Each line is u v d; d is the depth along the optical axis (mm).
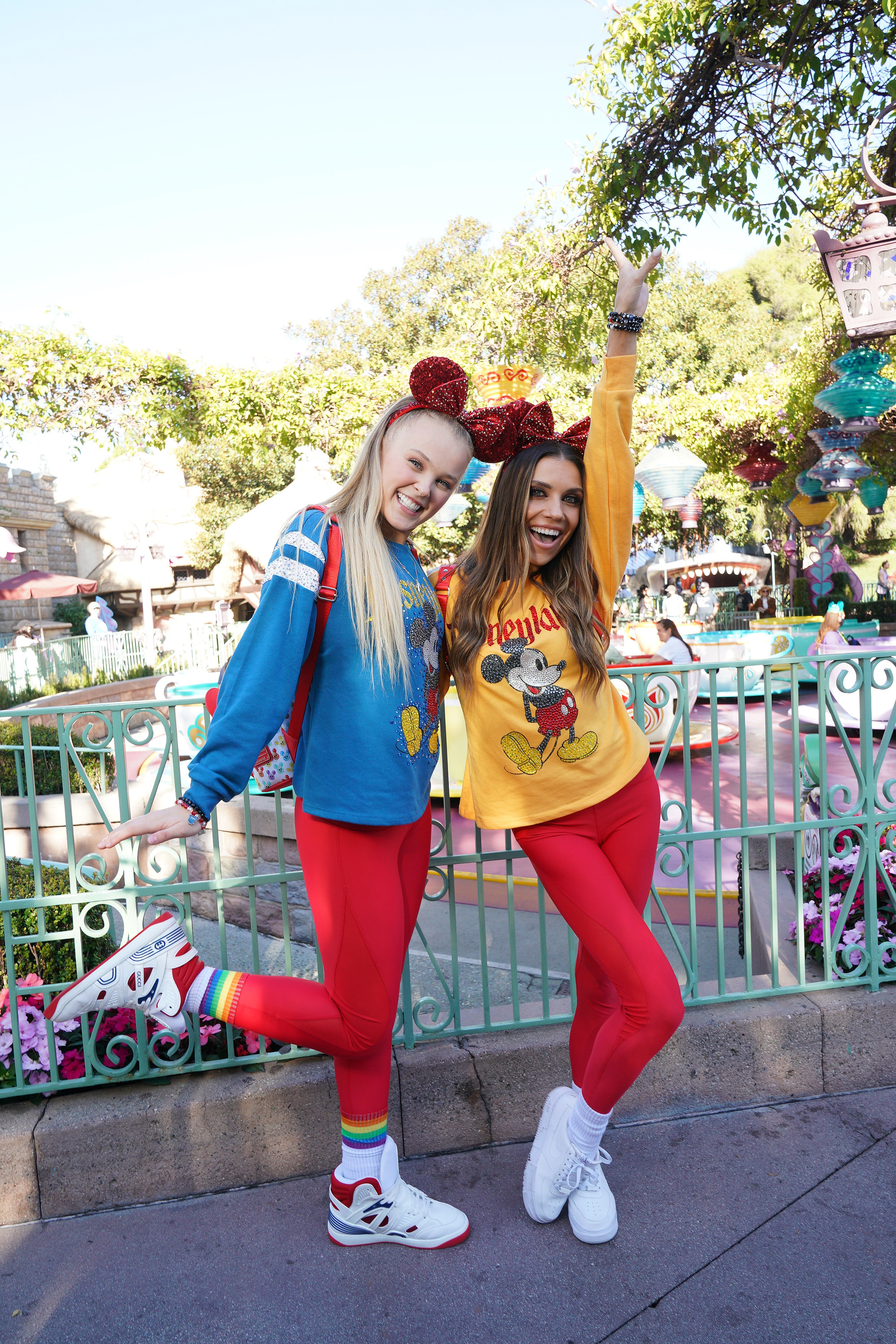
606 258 6254
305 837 1882
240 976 1938
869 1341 1715
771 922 2662
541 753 1916
